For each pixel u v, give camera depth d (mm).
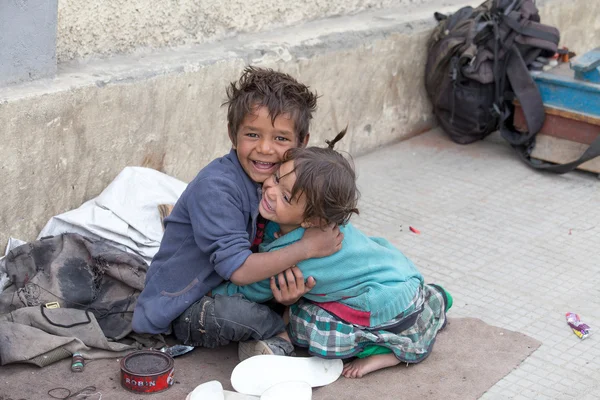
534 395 2861
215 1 4164
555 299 3512
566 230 4156
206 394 2639
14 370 2859
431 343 3033
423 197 4492
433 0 5582
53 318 2965
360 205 4363
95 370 2889
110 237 3389
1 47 3240
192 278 2941
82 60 3709
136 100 3684
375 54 4844
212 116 4059
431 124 5457
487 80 4875
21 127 3273
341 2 4906
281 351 2902
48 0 3324
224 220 2805
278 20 4547
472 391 2857
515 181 4734
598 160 4707
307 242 2795
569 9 6172
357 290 2885
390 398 2803
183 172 4035
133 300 3176
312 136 4652
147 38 3932
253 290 2934
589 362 3072
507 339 3180
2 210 3309
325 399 2781
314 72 4496
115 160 3697
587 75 4621
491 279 3664
